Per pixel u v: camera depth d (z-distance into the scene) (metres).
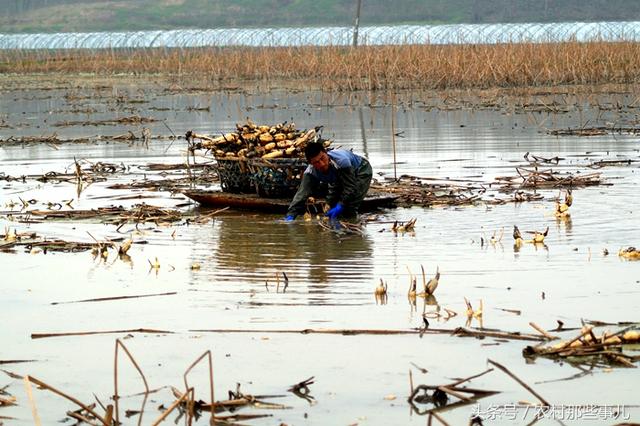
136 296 19.33
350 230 25.16
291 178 28.19
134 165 39.41
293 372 14.98
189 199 30.88
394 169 34.75
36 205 30.41
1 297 19.58
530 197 29.44
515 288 19.16
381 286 18.84
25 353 16.19
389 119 57.28
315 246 23.52
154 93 86.19
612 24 138.25
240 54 106.00
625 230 24.50
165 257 22.75
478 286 19.36
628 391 13.92
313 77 97.12
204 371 15.12
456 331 16.41
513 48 89.06
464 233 24.67
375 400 13.91
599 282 19.44
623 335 15.67
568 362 15.08
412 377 14.66
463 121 54.91
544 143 43.69
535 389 14.09
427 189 30.92
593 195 29.66
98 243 23.98
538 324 16.78
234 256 22.64
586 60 83.94
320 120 57.59
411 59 86.94
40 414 13.82
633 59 84.12
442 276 20.22
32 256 23.28
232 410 13.71
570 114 57.78
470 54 88.56
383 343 16.08
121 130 55.31
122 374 15.15
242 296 19.06
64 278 21.02
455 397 13.95
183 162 40.28
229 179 29.58
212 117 61.91
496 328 16.64
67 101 79.56
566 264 21.03
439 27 143.75
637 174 33.72
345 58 94.12
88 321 17.80
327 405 13.78
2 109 73.19
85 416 13.66
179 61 106.00
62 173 37.00
